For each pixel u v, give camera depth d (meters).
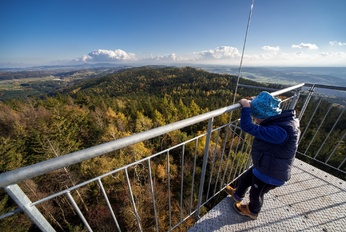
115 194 12.25
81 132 20.41
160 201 10.91
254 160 1.58
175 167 14.48
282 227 1.79
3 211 9.45
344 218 1.87
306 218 1.88
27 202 0.77
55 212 11.42
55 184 11.98
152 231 9.70
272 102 1.37
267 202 2.08
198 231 1.77
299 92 2.53
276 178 1.48
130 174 12.71
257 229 1.77
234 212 1.94
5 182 0.65
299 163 2.75
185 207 10.85
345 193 2.17
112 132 19.22
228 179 2.23
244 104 1.45
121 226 10.46
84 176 12.57
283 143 1.36
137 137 0.92
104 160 12.68
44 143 14.21
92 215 11.42
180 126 1.09
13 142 15.00
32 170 0.69
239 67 2.09
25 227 9.56
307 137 12.12
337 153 11.02
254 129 1.35
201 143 14.70
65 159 0.74
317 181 2.38
